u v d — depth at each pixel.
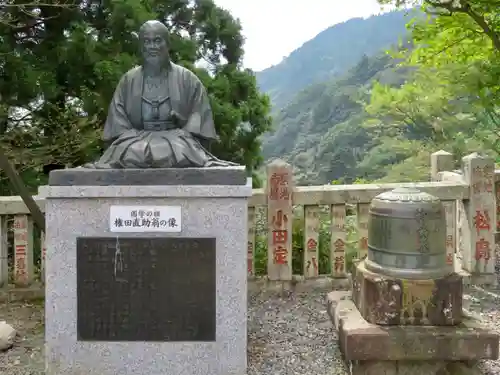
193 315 3.53
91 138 7.64
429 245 3.73
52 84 7.67
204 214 3.49
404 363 3.66
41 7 8.16
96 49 8.24
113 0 8.25
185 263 3.51
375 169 18.52
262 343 4.41
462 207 6.22
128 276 3.52
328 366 3.94
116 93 3.85
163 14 9.85
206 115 3.87
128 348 3.55
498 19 7.81
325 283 5.95
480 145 12.27
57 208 3.50
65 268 3.53
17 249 5.72
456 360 3.60
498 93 8.76
